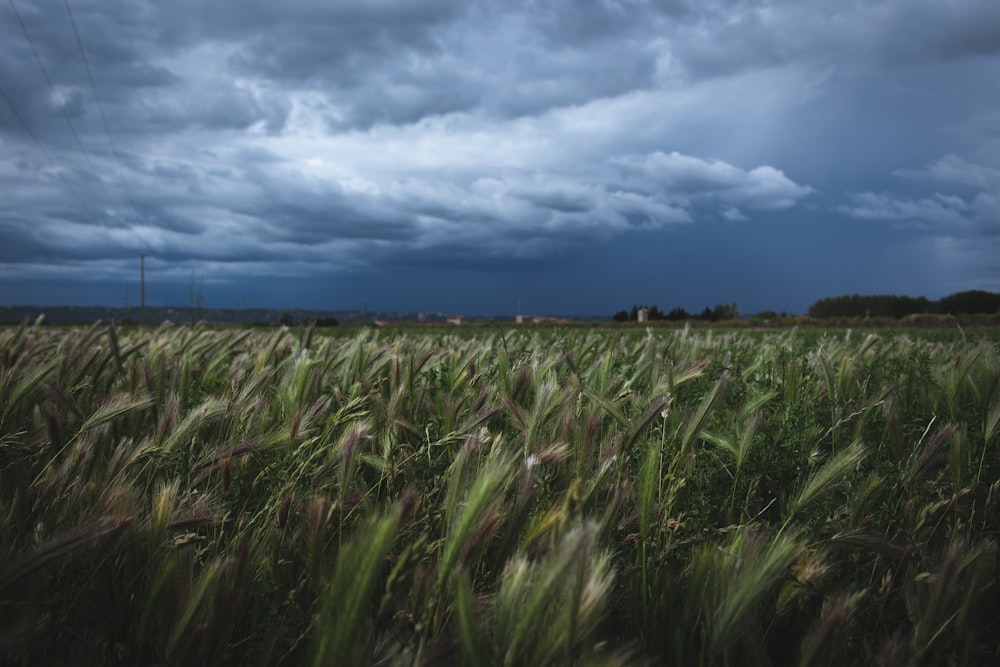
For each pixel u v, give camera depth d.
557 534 1.55
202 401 3.89
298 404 2.92
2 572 1.49
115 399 2.68
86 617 1.83
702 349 6.36
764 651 1.82
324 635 1.22
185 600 1.66
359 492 2.30
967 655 1.83
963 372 3.51
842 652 1.88
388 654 1.42
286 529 2.09
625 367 4.62
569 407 2.76
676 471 2.54
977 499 2.69
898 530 2.35
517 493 1.94
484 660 1.31
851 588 2.10
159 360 4.05
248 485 2.40
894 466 2.78
